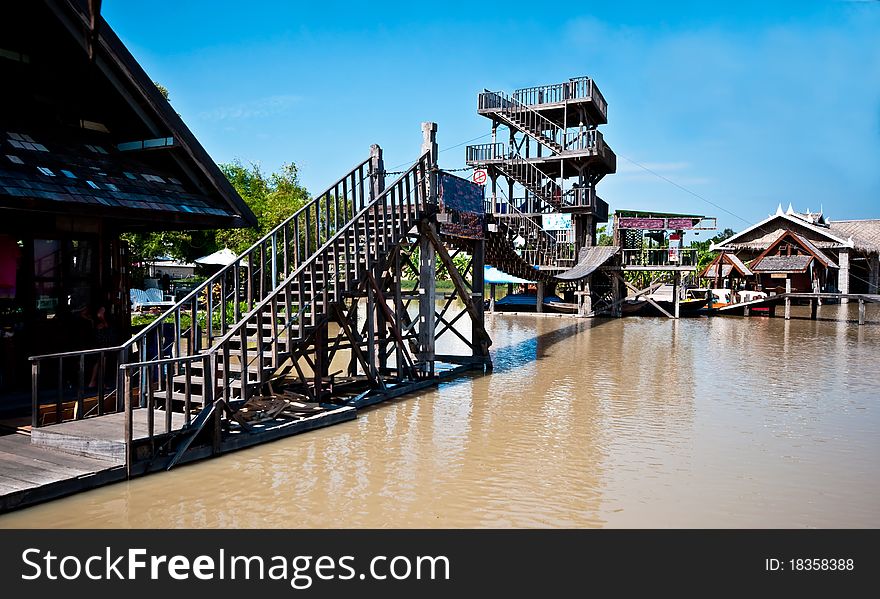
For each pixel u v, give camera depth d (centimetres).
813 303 3422
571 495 774
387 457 913
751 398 1358
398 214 1393
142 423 861
